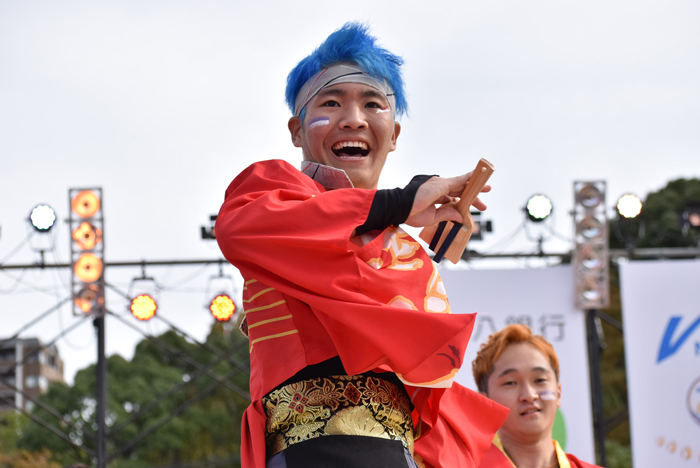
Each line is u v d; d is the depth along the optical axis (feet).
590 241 43.91
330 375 8.05
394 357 7.59
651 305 42.88
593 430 45.27
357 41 9.62
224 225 8.12
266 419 8.34
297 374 8.13
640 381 41.98
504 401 13.71
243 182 8.70
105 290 44.93
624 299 43.04
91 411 96.99
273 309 8.36
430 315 7.65
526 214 45.19
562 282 43.04
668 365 42.04
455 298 42.19
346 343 7.77
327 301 7.66
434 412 8.55
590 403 41.11
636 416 41.65
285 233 7.82
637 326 42.73
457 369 7.64
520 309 42.39
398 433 8.15
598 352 44.57
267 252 7.86
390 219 8.01
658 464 41.01
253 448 8.09
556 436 39.78
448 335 7.62
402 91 10.21
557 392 14.02
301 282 7.76
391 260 8.18
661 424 41.45
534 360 13.79
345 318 7.57
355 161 9.41
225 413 101.50
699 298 42.73
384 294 7.90
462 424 9.83
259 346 8.41
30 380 202.28
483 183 8.38
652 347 42.32
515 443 13.70
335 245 7.66
